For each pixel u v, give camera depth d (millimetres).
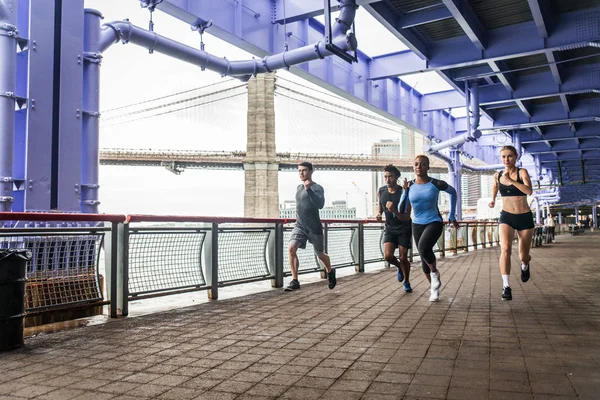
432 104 23891
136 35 9688
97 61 7230
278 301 6328
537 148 32156
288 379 3100
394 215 6754
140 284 5738
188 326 4812
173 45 10562
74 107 6812
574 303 5906
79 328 4793
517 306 5715
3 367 3459
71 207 6711
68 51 6785
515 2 12789
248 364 3447
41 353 3840
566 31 13523
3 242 4930
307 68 14992
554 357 3508
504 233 6301
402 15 13258
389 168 6828
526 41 14070
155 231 5867
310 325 4746
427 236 6023
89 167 7051
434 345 3887
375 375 3148
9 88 6125
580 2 13039
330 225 9602
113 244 5449
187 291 6211
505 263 6234
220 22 11500
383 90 19672
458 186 29938
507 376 3080
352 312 5418
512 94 19000
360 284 7992
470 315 5156
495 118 23828
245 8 12305
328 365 3385
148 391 2916
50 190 6523
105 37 8914
